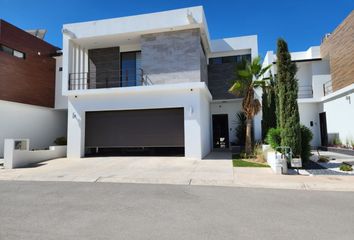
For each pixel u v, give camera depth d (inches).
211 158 487.8
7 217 176.4
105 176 331.9
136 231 150.9
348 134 532.7
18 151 427.2
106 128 529.3
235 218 173.3
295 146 374.9
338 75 612.1
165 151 565.0
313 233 147.1
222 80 705.6
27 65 671.8
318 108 690.2
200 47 532.1
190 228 155.5
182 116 502.3
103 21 542.0
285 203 209.6
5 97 604.1
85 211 189.8
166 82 522.9
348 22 558.6
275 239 139.1
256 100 510.0
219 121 739.4
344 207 197.2
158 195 237.9
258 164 408.8
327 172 337.1
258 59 505.0
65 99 747.4
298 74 751.1
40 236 143.4
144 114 517.3
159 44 532.7
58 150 528.7
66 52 554.6
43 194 243.9
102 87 595.2
